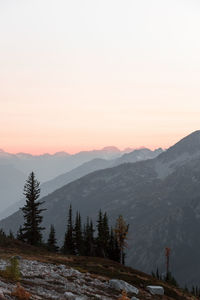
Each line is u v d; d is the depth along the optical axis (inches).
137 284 2210.9
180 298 2321.6
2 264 1691.7
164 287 2349.9
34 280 1493.6
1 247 2679.6
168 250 4114.2
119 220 3939.5
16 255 2197.3
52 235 4655.5
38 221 3927.2
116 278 2180.1
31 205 3900.1
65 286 1549.0
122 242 3929.6
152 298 1967.3
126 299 1439.5
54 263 2166.6
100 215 4707.2
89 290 1627.7
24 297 1027.3
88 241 4776.1
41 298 1130.7
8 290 1071.6
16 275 1334.9
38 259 2247.8
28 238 3878.0
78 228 4712.1
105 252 4633.4
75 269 2111.2
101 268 2438.5
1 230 3282.5
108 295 1653.5
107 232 4658.0
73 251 4690.0
